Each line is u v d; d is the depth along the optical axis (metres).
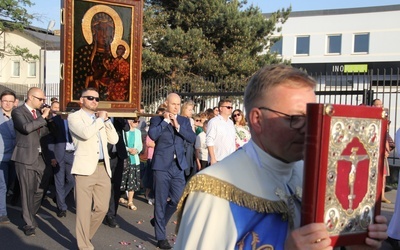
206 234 1.53
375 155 1.50
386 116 1.52
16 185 8.20
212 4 18.06
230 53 18.34
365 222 1.47
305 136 1.39
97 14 6.20
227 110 6.57
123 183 8.04
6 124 7.19
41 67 29.88
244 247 1.53
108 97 6.34
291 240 1.38
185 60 18.48
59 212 7.63
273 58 19.55
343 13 26.30
